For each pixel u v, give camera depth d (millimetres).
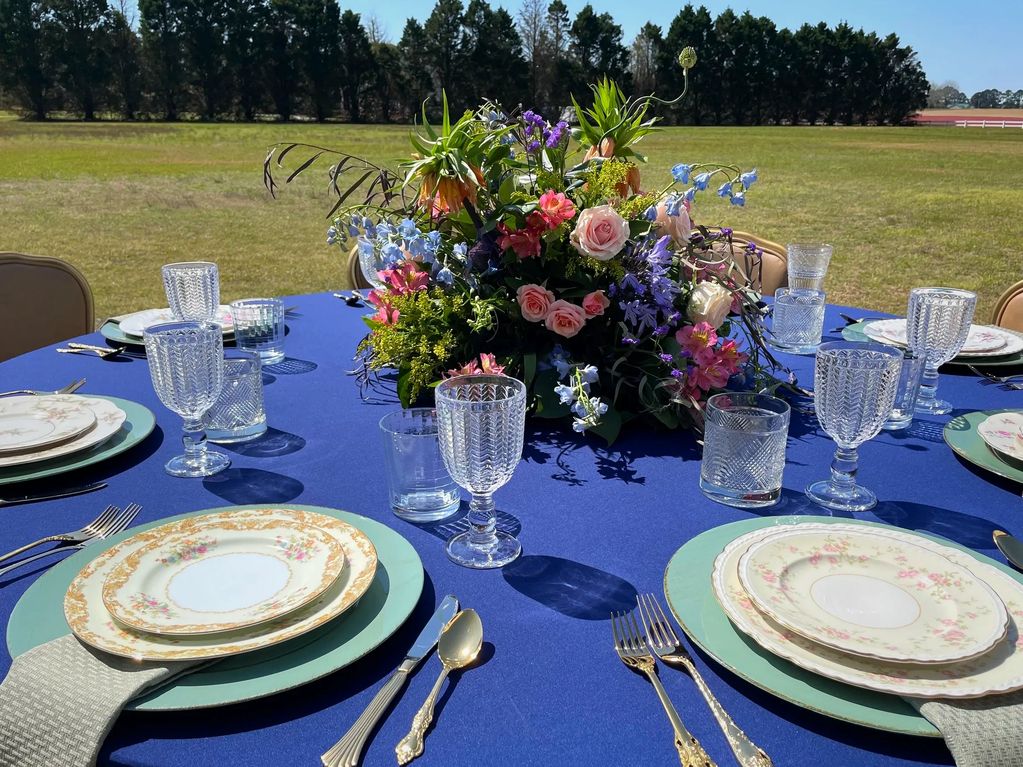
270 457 998
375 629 614
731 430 852
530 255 1086
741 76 37438
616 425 1044
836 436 875
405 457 827
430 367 1102
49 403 1082
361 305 1844
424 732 531
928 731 505
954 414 1154
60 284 1903
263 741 523
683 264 1121
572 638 635
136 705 530
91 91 31250
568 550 774
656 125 1217
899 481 937
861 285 5551
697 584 676
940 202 9727
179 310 1442
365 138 20156
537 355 1109
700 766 500
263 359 1394
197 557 692
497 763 508
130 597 624
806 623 579
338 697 565
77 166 13391
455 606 666
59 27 29984
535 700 565
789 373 1243
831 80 38188
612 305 1089
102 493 893
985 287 5496
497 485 745
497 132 1041
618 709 556
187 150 17031
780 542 694
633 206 1106
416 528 817
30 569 731
